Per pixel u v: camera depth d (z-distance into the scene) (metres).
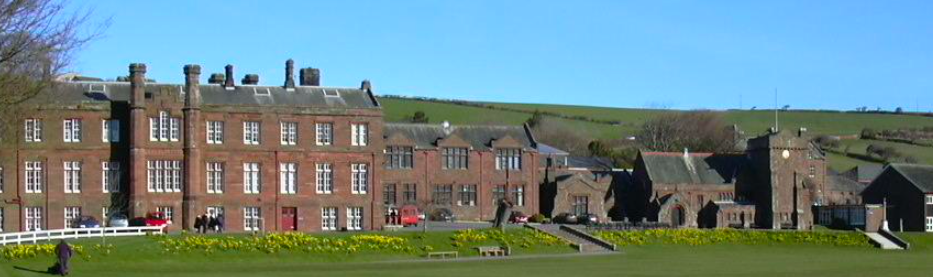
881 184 154.88
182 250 89.00
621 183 157.00
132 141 114.44
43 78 61.44
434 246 100.69
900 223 141.75
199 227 106.81
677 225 148.62
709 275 76.81
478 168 149.00
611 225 128.12
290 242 93.69
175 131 116.62
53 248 83.00
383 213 123.75
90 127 115.12
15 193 113.06
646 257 99.62
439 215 143.62
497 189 149.62
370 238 98.00
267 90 122.38
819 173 177.00
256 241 92.75
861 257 103.31
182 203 115.88
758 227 148.50
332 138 121.50
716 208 149.88
